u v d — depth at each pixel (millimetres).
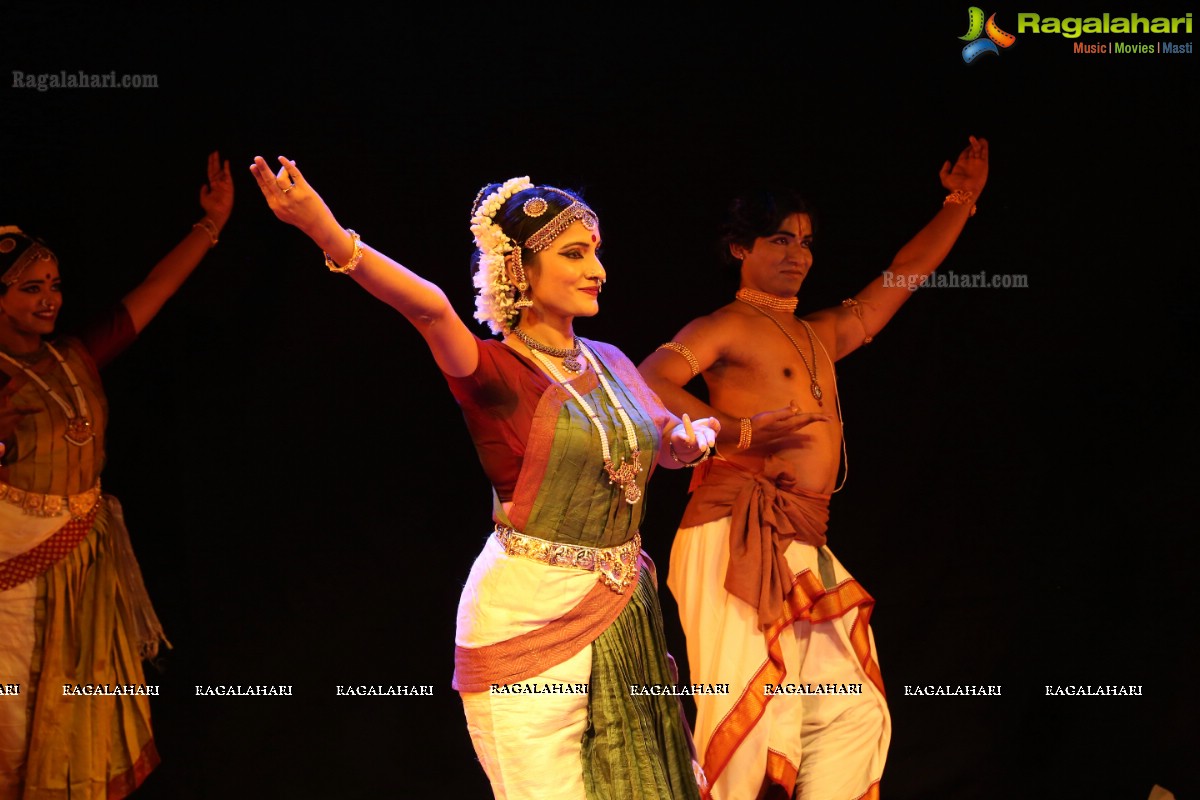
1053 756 6875
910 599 7020
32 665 5324
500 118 6457
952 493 7051
